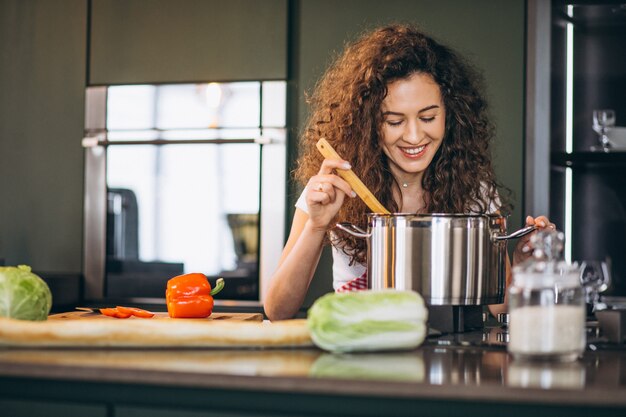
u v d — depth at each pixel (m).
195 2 3.57
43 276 3.50
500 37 3.30
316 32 3.48
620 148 3.20
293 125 3.50
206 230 3.57
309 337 1.33
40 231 3.79
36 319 1.46
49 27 3.78
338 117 2.01
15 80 3.82
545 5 3.20
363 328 1.28
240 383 1.05
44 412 1.13
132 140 3.63
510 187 3.27
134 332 1.29
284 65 3.47
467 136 2.01
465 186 2.02
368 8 3.43
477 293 1.50
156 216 3.63
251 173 3.51
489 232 1.50
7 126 3.83
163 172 3.62
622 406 0.96
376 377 1.04
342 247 2.01
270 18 3.48
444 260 1.48
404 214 1.49
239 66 3.52
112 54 3.68
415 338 1.31
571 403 0.97
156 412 1.09
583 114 3.37
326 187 1.72
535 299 1.21
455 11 3.34
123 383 1.11
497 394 0.98
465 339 1.46
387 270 1.51
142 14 3.64
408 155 1.92
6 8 3.83
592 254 3.36
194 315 2.01
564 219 3.36
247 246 3.52
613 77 3.34
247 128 3.51
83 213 3.73
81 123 3.74
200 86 3.57
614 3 3.24
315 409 1.05
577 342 1.22
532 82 3.22
